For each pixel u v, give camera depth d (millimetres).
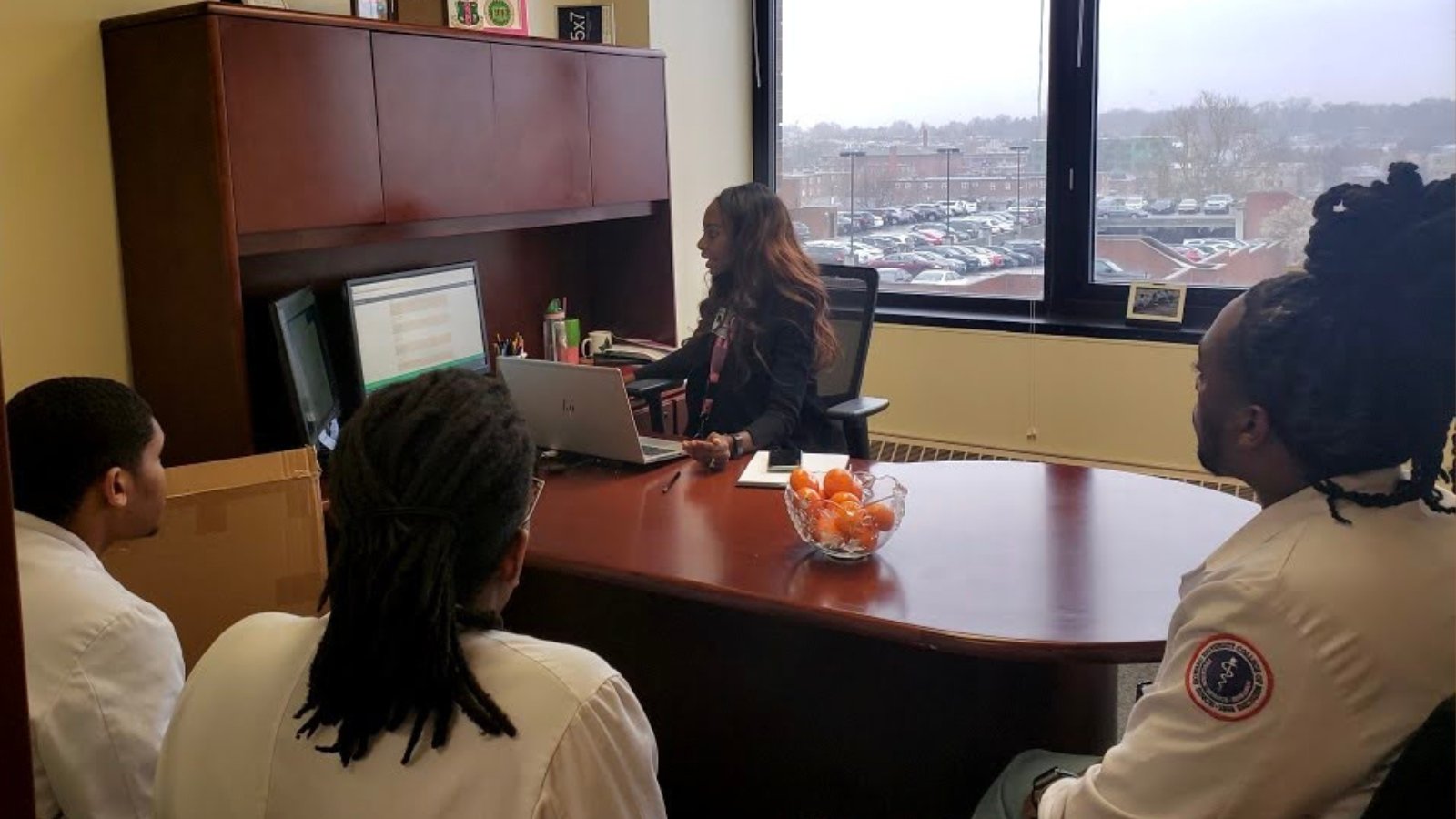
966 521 2277
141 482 1645
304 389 2607
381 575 1019
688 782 2426
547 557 2148
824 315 3016
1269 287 1220
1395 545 1128
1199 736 1157
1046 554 2088
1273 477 1228
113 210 2738
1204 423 1269
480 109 3137
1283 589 1123
